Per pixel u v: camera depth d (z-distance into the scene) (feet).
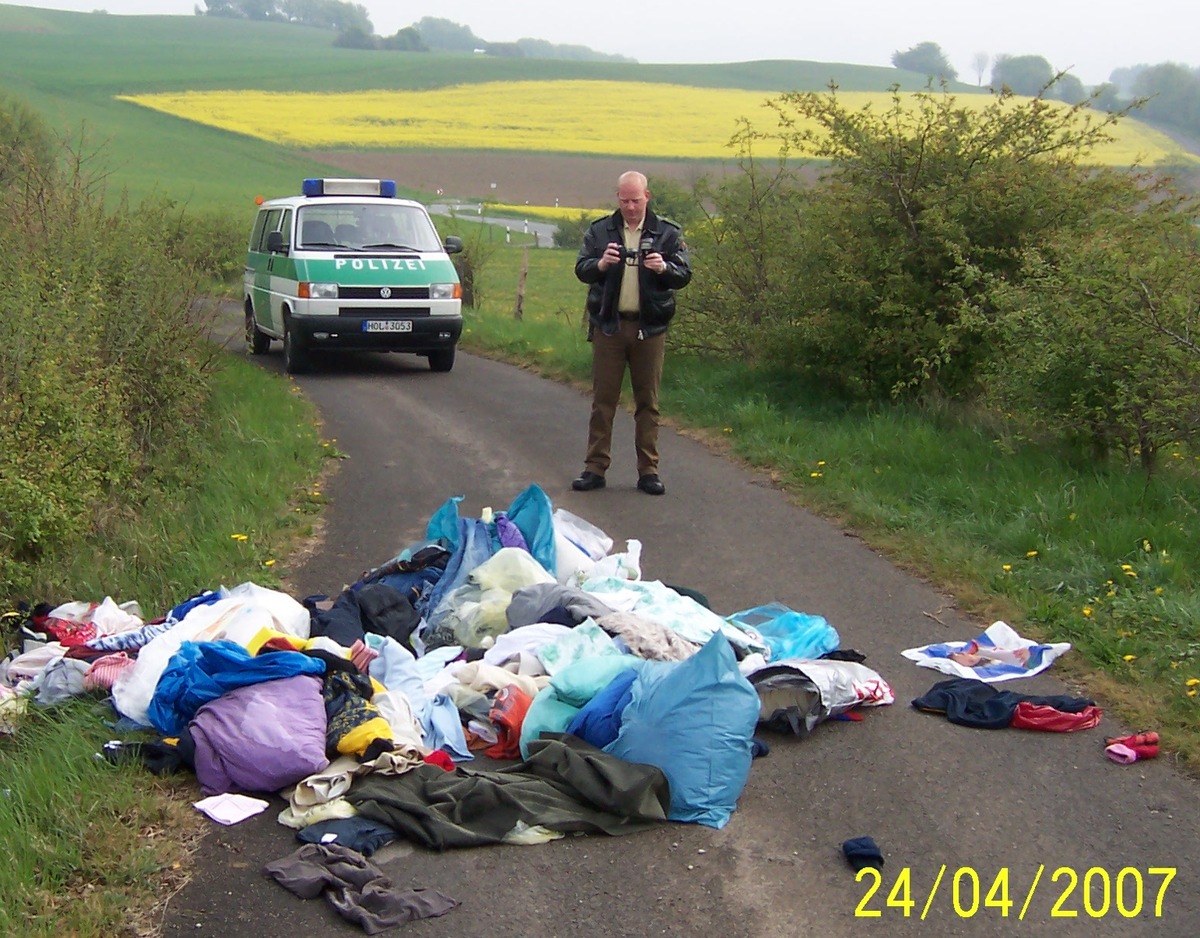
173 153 237.25
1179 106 333.21
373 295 51.60
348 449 36.83
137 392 32.45
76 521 24.80
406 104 341.62
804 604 22.85
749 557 25.68
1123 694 18.45
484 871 13.94
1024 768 16.38
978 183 36.19
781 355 40.63
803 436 35.40
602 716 16.15
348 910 12.95
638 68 470.39
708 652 15.64
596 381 30.99
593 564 23.09
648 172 247.29
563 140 288.30
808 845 14.53
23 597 22.33
